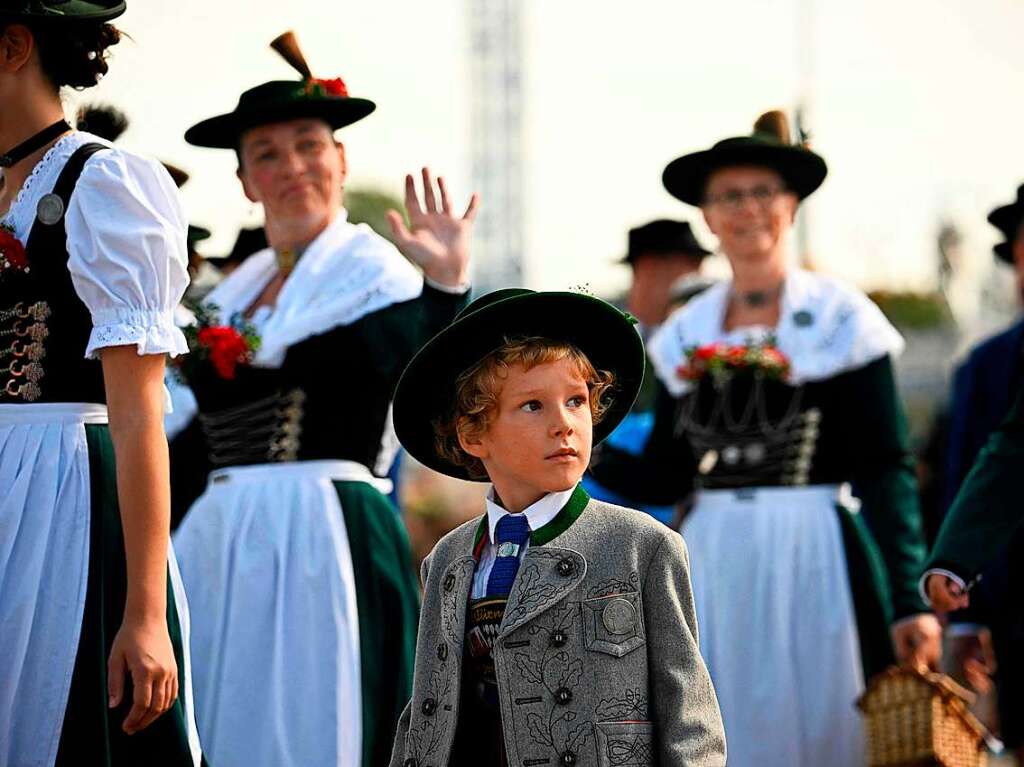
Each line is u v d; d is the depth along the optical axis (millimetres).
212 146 6336
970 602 6910
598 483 7273
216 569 5762
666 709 3646
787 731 6578
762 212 6926
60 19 4270
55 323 4223
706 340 7066
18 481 4152
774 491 6793
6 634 4078
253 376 5887
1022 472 5395
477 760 3781
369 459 5957
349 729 5574
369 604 5723
